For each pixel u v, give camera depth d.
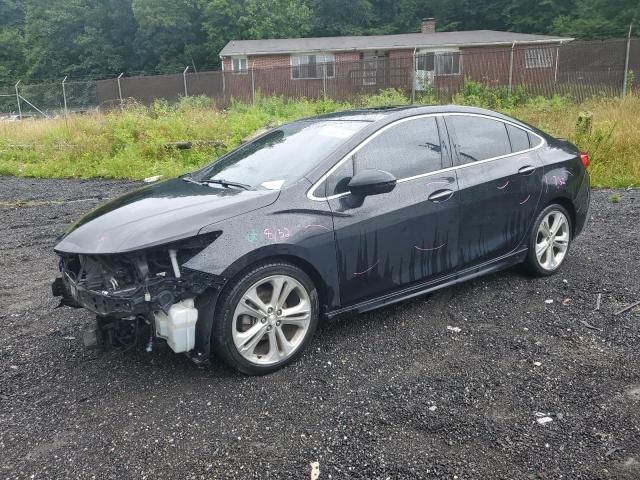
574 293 4.70
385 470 2.65
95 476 2.68
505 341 3.91
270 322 3.54
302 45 35.31
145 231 3.31
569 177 5.09
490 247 4.60
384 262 3.99
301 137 4.41
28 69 54.22
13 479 2.68
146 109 18.27
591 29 38.72
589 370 3.49
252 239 3.43
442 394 3.28
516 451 2.76
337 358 3.76
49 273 5.89
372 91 22.19
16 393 3.46
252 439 2.92
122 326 3.49
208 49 49.38
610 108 13.18
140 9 48.22
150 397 3.35
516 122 5.01
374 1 55.88
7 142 16.20
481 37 34.22
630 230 6.55
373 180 3.66
